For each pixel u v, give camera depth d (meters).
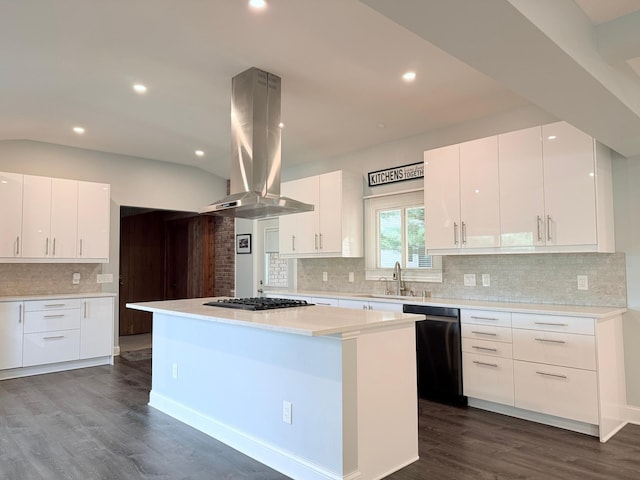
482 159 3.79
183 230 8.03
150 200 6.25
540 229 3.43
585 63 2.00
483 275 4.16
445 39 1.76
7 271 5.16
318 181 5.21
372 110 4.11
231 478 2.49
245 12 2.61
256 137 3.35
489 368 3.54
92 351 5.23
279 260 6.41
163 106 4.24
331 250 5.04
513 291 3.95
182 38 2.94
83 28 2.82
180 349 3.48
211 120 4.64
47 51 3.12
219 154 5.96
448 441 2.97
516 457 2.72
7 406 3.76
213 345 3.16
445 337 3.80
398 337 2.64
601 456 2.73
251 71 3.36
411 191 4.74
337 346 2.32
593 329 3.01
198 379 3.29
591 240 3.19
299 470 2.48
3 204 4.78
